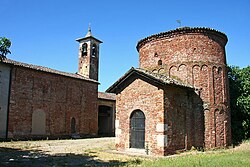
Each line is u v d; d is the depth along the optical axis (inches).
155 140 605.3
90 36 1520.7
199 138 690.2
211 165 402.9
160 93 614.2
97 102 1378.0
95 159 546.3
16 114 971.9
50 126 1093.1
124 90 694.5
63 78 1182.9
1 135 922.1
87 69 1494.8
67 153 641.0
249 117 940.6
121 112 691.4
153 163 453.4
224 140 722.8
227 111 753.0
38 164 487.8
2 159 540.4
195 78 725.3
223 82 757.9
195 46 742.5
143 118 645.9
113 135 1469.0
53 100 1120.8
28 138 1000.9
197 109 706.2
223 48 803.4
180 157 529.7
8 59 1026.7
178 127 641.0
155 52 794.8
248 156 508.4
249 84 970.1
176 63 746.2
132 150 647.8
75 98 1235.2
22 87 1005.8
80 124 1246.3
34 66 1104.8
